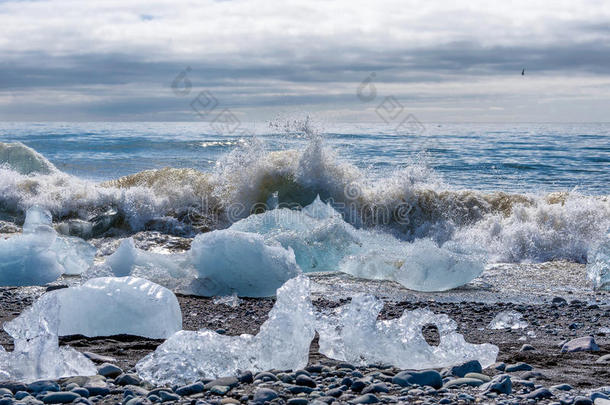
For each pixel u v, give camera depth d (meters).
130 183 11.45
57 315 3.28
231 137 31.11
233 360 3.22
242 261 6.18
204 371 3.14
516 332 4.62
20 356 3.15
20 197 10.48
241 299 5.95
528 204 10.60
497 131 45.78
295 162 11.03
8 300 5.54
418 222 10.58
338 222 7.73
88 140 28.61
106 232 9.96
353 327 3.61
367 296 3.69
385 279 7.05
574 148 27.61
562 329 4.75
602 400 2.68
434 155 22.22
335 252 7.46
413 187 10.90
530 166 20.06
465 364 3.33
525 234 9.12
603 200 10.66
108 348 3.88
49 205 10.35
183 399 2.72
